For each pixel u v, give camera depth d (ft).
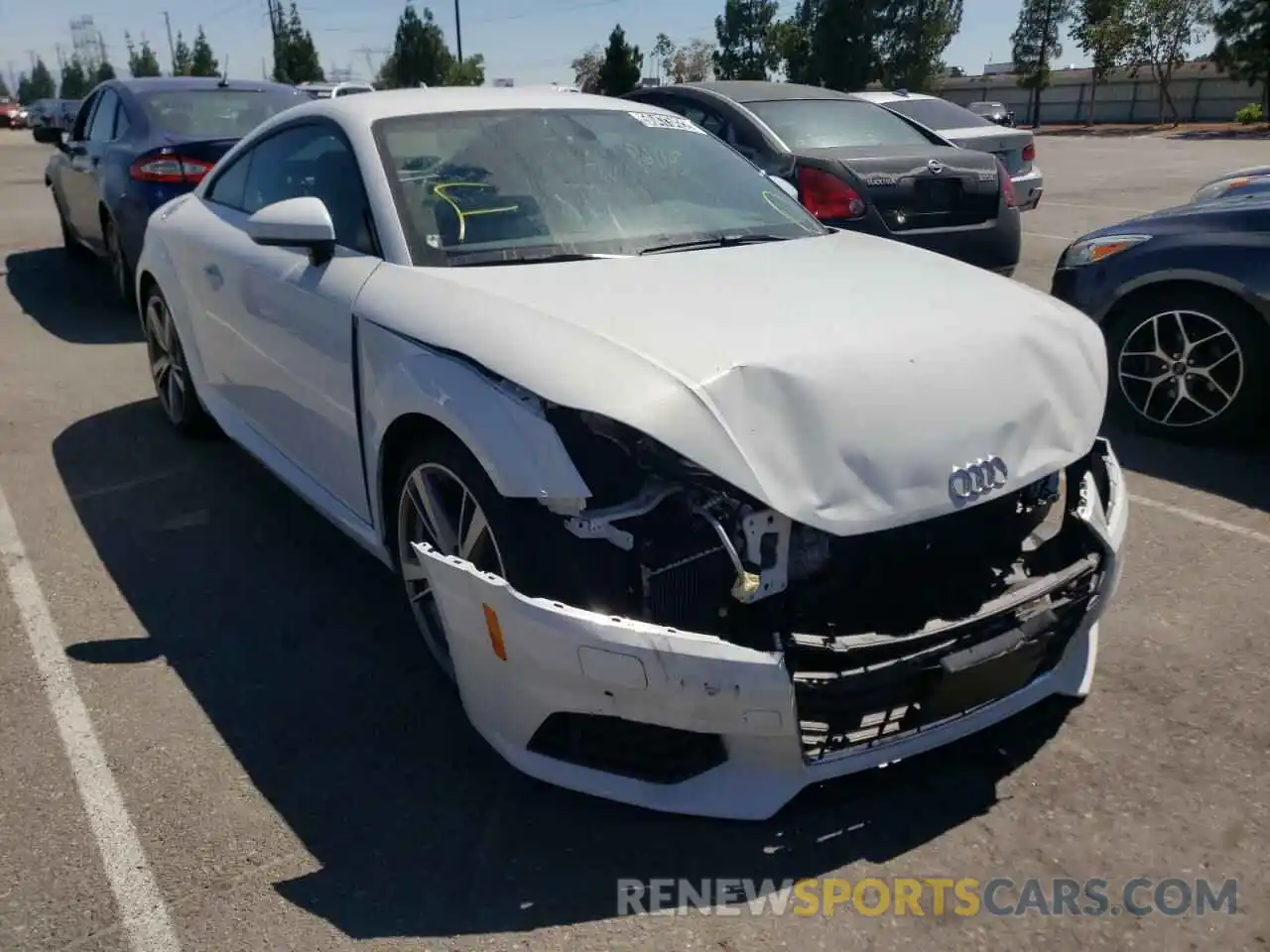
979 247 21.35
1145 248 16.06
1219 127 133.28
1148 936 7.02
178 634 10.87
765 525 7.22
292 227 10.17
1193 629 10.78
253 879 7.52
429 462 8.67
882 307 8.70
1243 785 8.43
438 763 8.80
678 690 6.99
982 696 7.91
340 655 10.44
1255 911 7.21
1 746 9.00
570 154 11.35
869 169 20.35
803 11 177.17
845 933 7.06
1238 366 15.43
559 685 7.32
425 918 7.18
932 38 163.12
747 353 7.61
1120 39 152.35
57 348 22.18
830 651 7.18
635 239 10.48
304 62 172.14
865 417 7.47
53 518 13.75
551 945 6.95
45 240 36.45
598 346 7.70
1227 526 13.28
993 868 7.63
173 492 14.60
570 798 8.37
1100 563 8.57
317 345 10.46
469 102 11.87
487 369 7.89
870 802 8.29
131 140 23.31
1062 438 8.43
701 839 7.91
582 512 7.41
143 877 7.53
